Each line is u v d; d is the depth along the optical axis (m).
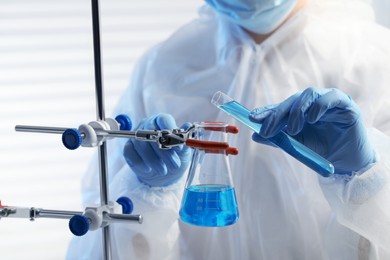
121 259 1.53
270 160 1.58
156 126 1.35
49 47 2.60
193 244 1.60
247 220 1.55
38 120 2.63
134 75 1.87
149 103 1.76
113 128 1.15
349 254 1.42
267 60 1.70
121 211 1.17
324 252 1.50
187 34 1.85
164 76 1.79
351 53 1.65
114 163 1.74
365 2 1.77
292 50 1.69
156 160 1.38
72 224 1.05
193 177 1.13
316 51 1.67
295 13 1.71
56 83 2.61
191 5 2.57
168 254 1.53
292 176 1.57
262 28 1.67
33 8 2.58
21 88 2.62
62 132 1.11
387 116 1.57
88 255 1.60
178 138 1.03
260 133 1.16
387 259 1.40
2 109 2.63
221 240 1.57
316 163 1.14
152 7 2.57
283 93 1.64
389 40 1.67
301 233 1.53
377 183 1.33
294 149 1.16
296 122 1.15
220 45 1.76
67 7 2.57
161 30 2.59
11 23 2.59
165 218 1.51
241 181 1.58
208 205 1.08
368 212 1.34
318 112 1.16
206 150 1.13
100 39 1.10
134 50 2.60
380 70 1.60
